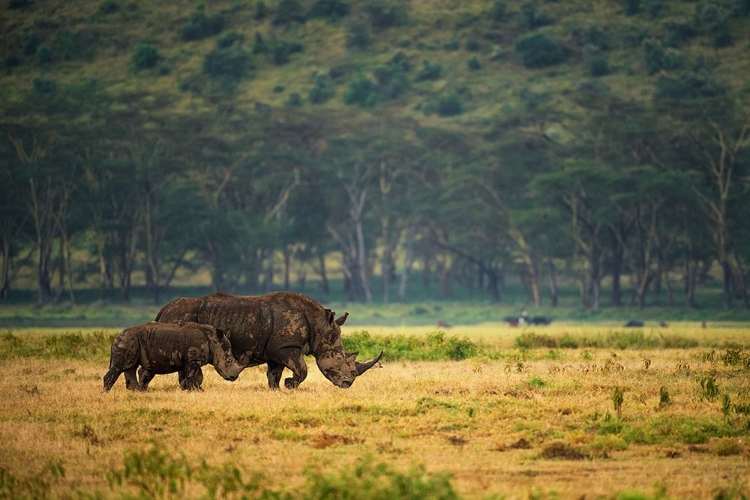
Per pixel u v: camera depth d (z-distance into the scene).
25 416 15.38
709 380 17.50
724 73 138.75
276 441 13.57
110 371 17.88
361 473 10.81
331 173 91.31
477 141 93.69
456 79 146.12
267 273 92.69
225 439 13.69
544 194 85.00
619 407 15.43
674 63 141.00
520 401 16.62
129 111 94.38
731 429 14.49
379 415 15.42
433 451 13.02
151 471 11.19
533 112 94.75
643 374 21.31
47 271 88.19
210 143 90.31
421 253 103.69
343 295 99.56
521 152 90.12
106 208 87.31
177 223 86.00
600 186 82.94
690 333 47.69
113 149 89.69
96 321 72.12
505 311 87.69
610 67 146.62
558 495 10.69
